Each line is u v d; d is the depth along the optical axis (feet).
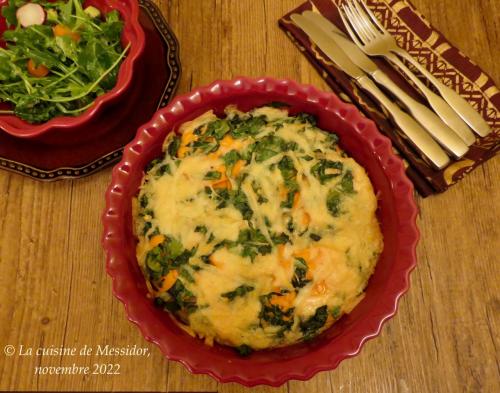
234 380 1.70
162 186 1.88
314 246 1.77
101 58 2.10
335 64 2.20
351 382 1.94
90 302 2.02
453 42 2.28
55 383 1.95
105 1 2.16
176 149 1.93
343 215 1.82
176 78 2.16
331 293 1.76
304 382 1.95
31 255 2.06
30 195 2.12
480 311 1.99
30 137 1.96
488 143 2.09
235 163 1.85
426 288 2.01
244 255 1.76
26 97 2.07
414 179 2.08
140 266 1.84
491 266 2.03
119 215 1.84
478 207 2.09
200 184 1.84
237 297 1.75
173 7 2.34
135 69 2.04
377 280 1.81
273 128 1.91
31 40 2.12
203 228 1.79
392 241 1.82
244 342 1.77
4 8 2.16
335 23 2.29
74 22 2.15
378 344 1.97
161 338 1.72
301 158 1.86
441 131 2.06
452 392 1.93
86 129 2.04
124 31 2.10
